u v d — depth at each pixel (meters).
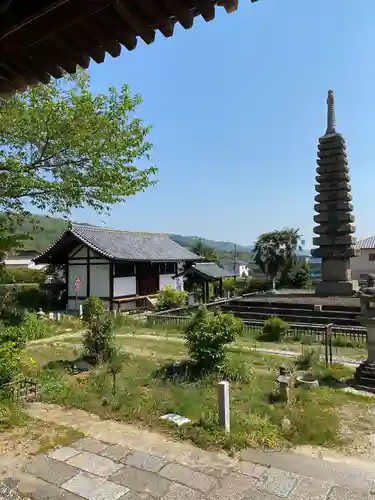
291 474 4.50
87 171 11.34
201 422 5.89
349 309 15.70
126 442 5.34
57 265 28.00
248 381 8.47
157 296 25.14
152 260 25.42
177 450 5.09
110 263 23.66
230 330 9.16
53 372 8.94
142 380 8.57
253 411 6.54
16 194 10.50
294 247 32.62
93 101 10.75
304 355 10.65
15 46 2.88
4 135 10.22
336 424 6.10
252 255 35.03
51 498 4.01
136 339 13.95
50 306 25.05
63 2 2.52
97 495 4.06
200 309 9.88
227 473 4.52
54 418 6.23
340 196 19.95
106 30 2.76
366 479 4.40
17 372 7.64
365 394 7.91
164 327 16.23
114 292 23.73
